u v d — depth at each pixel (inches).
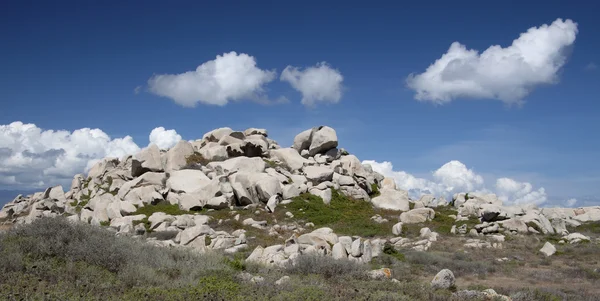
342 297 479.8
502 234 1397.6
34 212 1514.5
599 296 693.3
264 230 1283.2
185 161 1875.0
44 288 434.9
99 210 1457.9
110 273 546.6
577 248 1208.2
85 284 471.5
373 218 1517.0
